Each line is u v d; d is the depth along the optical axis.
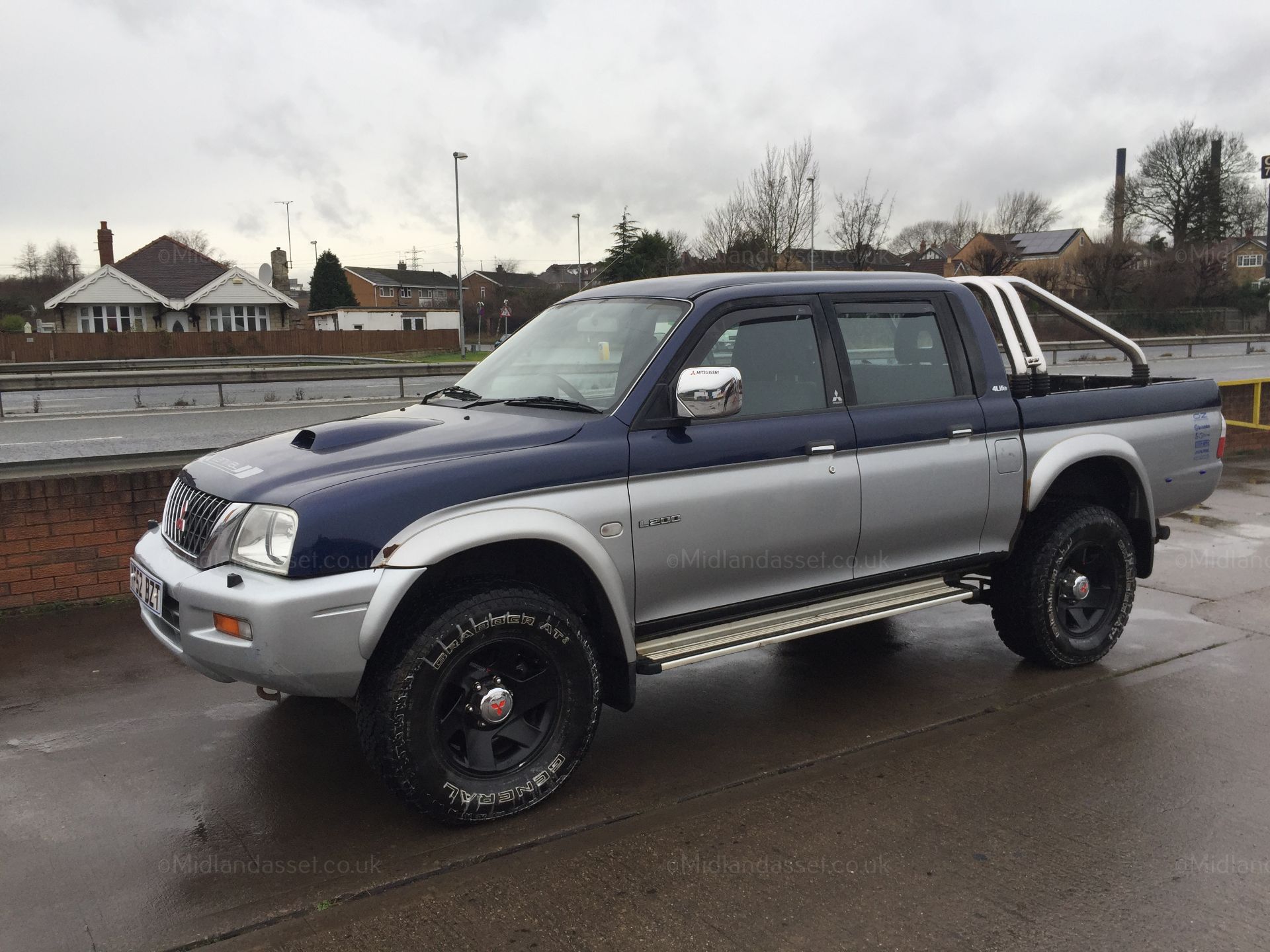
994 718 4.36
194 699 4.50
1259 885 2.99
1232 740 4.09
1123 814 3.45
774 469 3.88
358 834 3.32
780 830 3.35
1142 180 68.38
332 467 3.29
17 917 2.83
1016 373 4.74
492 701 3.33
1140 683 4.77
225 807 3.50
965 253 68.12
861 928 2.78
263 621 3.01
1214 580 6.65
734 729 4.27
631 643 3.62
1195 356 31.84
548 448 3.44
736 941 2.72
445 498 3.22
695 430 3.72
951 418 4.37
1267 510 8.99
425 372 22.31
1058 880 3.02
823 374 4.09
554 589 3.77
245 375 19.70
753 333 3.94
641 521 3.58
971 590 4.51
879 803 3.54
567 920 2.82
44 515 5.59
